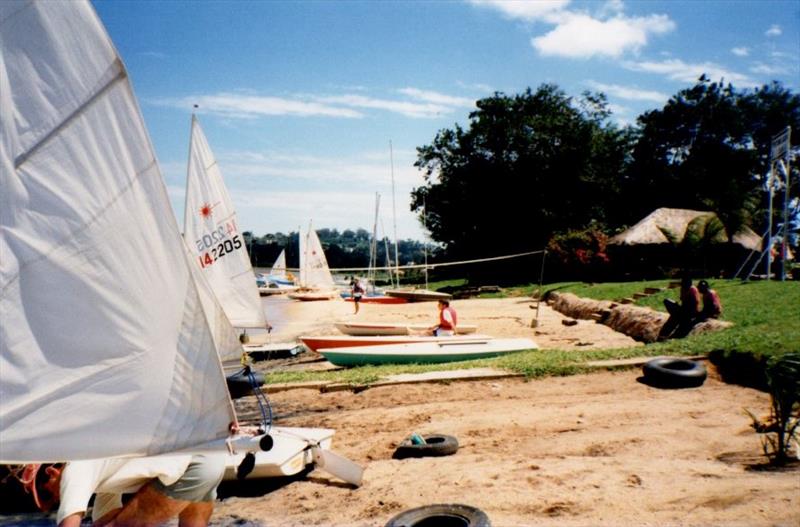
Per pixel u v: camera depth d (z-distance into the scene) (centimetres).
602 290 2897
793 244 4900
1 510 555
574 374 1139
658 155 6931
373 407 1017
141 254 314
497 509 530
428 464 696
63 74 301
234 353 1003
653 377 1036
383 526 523
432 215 6444
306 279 5394
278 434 714
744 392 956
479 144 5909
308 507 596
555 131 5703
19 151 293
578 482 577
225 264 1362
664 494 530
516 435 791
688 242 3766
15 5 293
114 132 310
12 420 292
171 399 318
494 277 5403
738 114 6681
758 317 1447
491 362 1285
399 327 2005
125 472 352
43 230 297
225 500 635
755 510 473
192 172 1331
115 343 309
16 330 293
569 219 5731
